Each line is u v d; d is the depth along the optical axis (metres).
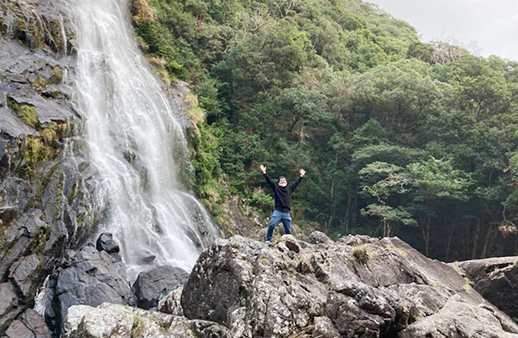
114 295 12.49
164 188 23.23
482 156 27.44
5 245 12.11
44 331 11.25
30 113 15.46
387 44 55.78
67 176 16.03
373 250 10.00
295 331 6.76
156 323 7.44
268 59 35.03
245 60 34.38
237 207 28.72
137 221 18.97
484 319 8.41
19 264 12.16
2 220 12.33
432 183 25.20
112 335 6.59
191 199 24.58
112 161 19.59
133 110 23.50
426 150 29.31
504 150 27.25
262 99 34.03
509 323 9.00
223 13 38.47
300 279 8.05
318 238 12.66
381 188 27.75
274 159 32.19
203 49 35.22
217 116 32.59
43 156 15.30
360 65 45.94
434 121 29.77
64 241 14.13
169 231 20.38
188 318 8.44
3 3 18.64
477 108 29.58
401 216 27.67
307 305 7.23
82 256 13.45
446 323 7.46
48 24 21.05
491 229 27.88
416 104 30.81
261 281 7.41
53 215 14.46
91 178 17.28
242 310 7.21
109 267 13.61
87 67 22.23
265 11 41.06
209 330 7.24
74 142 17.52
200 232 23.14
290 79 35.34
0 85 15.59
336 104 33.62
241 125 33.00
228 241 8.73
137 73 26.22
